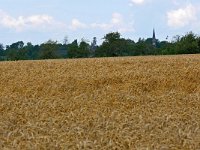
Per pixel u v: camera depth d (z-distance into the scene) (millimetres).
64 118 12242
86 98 16250
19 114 13414
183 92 17609
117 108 14477
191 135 10133
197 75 21781
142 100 15852
